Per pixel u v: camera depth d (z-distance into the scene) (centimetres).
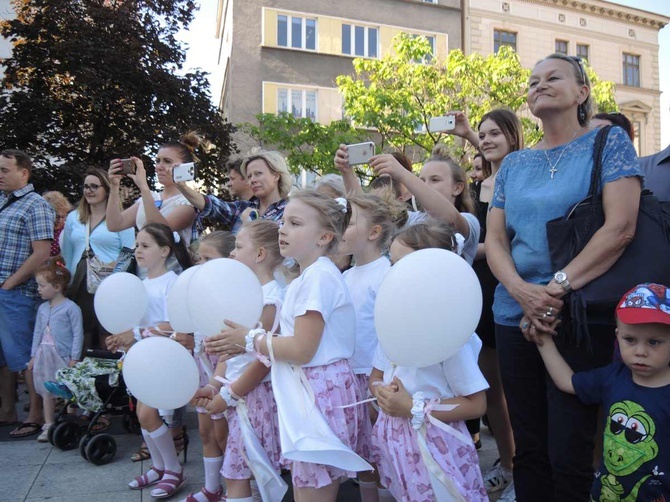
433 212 269
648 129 2127
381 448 215
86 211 460
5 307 424
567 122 222
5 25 1203
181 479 315
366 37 1733
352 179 300
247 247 279
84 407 358
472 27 1848
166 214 412
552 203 212
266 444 245
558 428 204
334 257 271
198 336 316
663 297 180
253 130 1285
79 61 1150
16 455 373
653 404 183
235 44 1602
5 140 1141
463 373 200
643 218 199
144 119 1244
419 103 1264
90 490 315
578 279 195
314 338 211
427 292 174
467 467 200
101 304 331
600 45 2042
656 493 179
